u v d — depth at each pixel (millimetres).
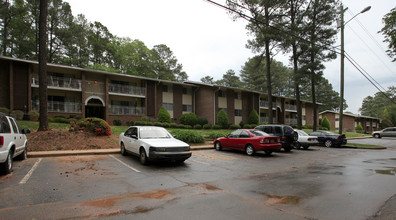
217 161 10203
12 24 32312
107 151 11047
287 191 5660
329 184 6418
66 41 35875
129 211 4117
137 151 9148
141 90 30500
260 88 64312
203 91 35562
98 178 6508
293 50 25219
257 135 12422
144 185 5938
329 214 4168
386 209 4457
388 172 8305
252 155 12367
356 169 8891
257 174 7719
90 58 42469
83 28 40344
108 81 28484
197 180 6629
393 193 5570
